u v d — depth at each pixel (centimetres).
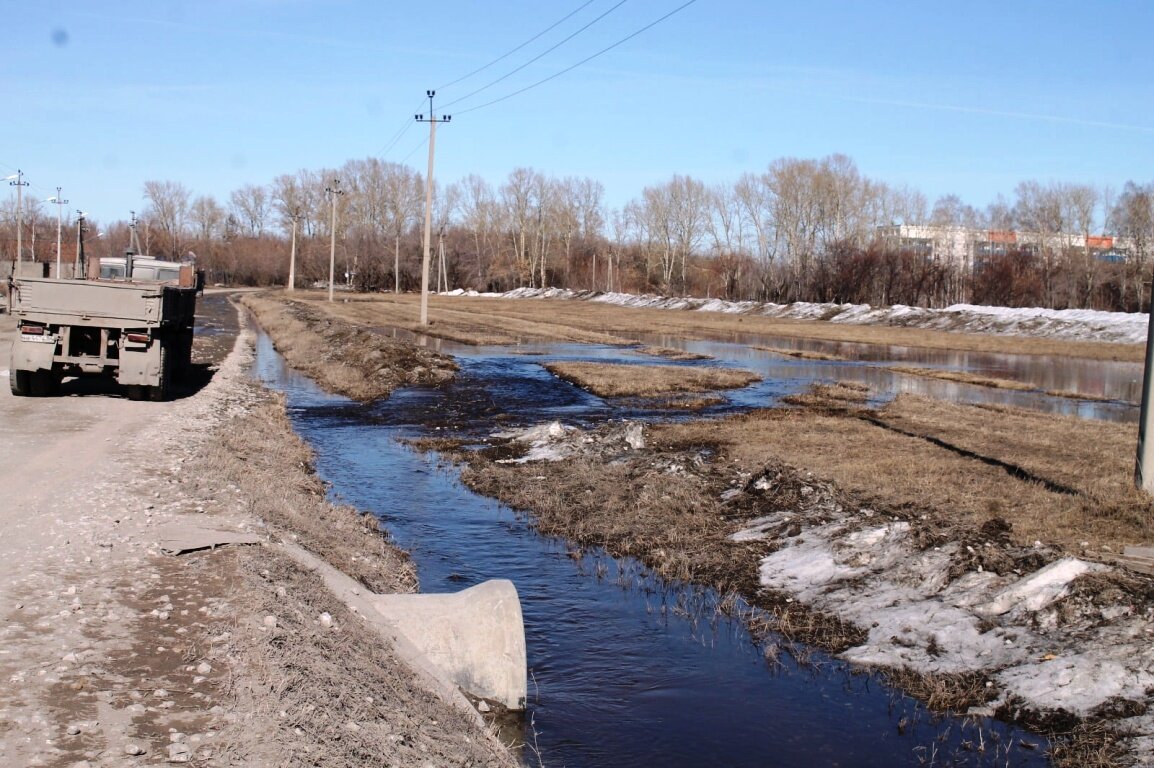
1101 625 855
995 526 1175
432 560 1173
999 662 854
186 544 845
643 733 740
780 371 3944
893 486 1428
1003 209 10044
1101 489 1406
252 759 472
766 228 9862
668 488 1503
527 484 1577
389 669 685
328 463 1745
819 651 923
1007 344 5716
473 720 692
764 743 730
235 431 1702
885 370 4078
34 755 457
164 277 2500
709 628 977
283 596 724
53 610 671
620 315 8262
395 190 13100
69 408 1819
